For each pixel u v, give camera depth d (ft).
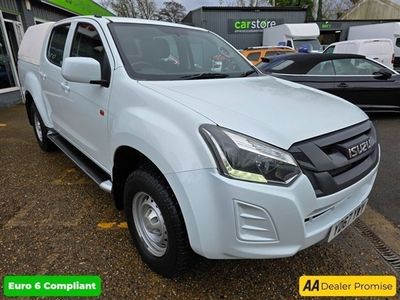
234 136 5.91
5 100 28.09
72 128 11.35
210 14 74.02
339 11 137.90
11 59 29.55
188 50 10.39
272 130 6.15
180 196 6.15
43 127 14.83
